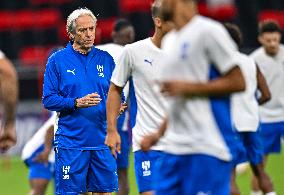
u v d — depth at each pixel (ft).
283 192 109.50
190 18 49.39
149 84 67.31
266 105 109.40
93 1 256.11
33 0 256.52
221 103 49.03
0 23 251.19
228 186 50.01
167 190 50.55
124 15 255.09
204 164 48.55
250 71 83.51
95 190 74.33
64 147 72.69
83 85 72.69
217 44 47.42
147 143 52.16
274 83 108.47
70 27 72.79
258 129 84.64
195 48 47.55
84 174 73.10
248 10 267.39
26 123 182.80
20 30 251.19
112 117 66.44
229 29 81.97
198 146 48.55
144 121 67.87
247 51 197.57
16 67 195.93
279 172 134.51
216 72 48.42
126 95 78.02
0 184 134.00
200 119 48.44
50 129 84.33
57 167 73.67
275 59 108.68
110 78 74.13
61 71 72.33
